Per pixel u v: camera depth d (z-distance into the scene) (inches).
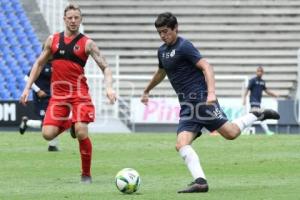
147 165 1745.8
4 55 3612.2
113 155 1978.3
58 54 1411.2
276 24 4089.6
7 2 3843.5
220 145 2284.7
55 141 2062.0
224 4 4146.2
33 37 3742.6
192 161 1242.6
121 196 1199.6
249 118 1352.1
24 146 2222.0
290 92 3929.6
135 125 3341.5
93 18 4116.6
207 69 1241.4
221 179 1473.9
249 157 1921.8
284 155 1973.4
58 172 1608.0
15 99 3292.3
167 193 1234.0
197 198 1167.6
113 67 3961.6
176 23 1257.4
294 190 1282.0
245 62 3978.8
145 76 3592.5
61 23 3905.0
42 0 3914.9
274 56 4005.9
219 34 4062.5
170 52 1263.5
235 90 3786.9
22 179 1478.8
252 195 1208.8
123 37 4057.6
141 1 4168.3
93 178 1498.5
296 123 3341.5
